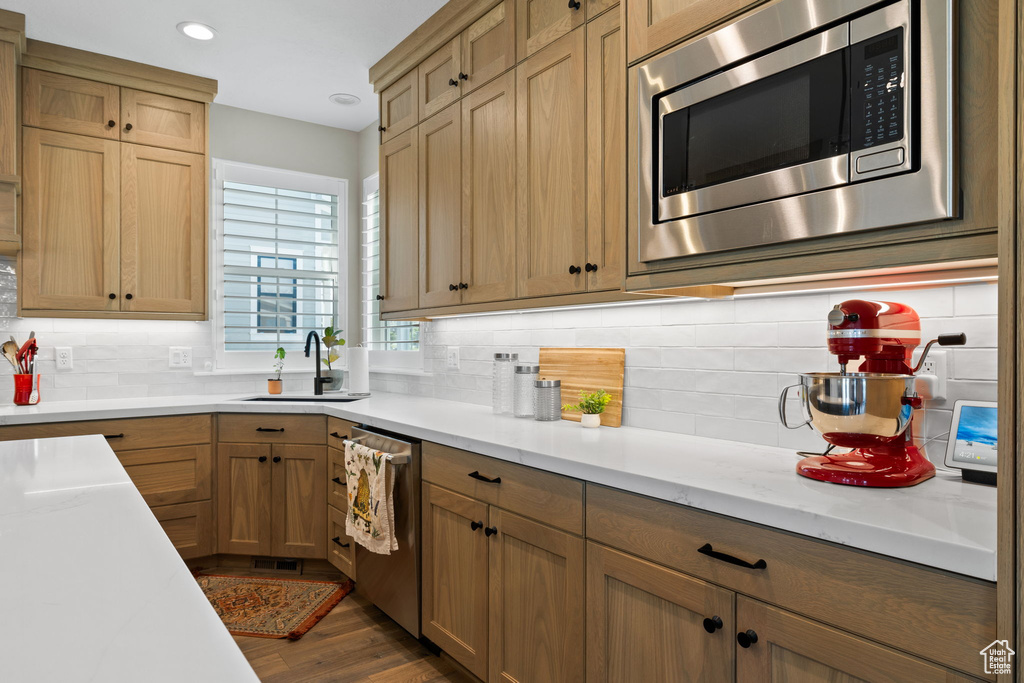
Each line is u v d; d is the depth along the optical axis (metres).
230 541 3.04
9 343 2.91
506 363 2.53
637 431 2.05
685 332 1.98
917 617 0.93
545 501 1.65
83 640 0.55
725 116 1.40
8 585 0.69
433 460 2.12
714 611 1.22
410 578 2.22
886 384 1.23
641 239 1.59
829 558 1.04
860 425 1.24
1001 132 0.88
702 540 1.25
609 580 1.46
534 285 2.15
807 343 1.66
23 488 1.18
